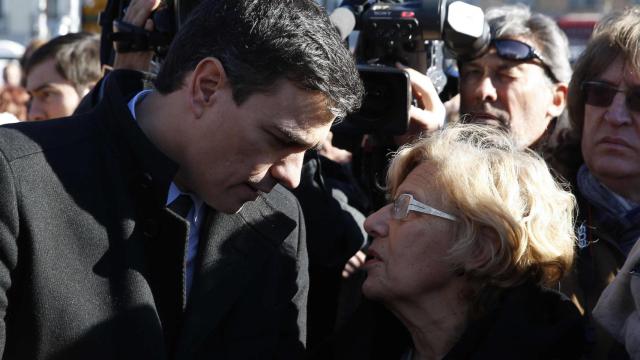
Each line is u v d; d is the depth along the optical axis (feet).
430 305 6.48
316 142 5.77
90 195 5.77
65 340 5.51
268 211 6.86
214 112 5.68
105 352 5.61
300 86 5.49
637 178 7.85
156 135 5.96
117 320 5.69
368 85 7.82
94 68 12.16
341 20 7.98
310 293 8.11
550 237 6.36
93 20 23.16
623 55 7.83
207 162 5.84
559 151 8.84
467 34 8.43
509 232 6.16
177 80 5.85
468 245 6.23
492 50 9.32
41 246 5.48
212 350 6.39
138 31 7.97
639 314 5.77
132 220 5.85
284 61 5.45
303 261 7.12
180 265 6.01
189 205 6.36
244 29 5.57
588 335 6.24
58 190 5.64
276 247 6.82
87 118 6.11
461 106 9.64
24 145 5.65
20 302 5.53
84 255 5.65
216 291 6.38
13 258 5.40
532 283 6.32
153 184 5.85
